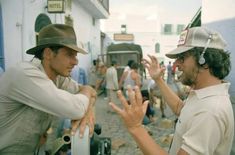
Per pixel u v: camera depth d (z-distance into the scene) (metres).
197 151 1.52
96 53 17.66
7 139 1.84
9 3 5.70
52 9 7.07
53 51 1.85
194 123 1.59
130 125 1.54
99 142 2.02
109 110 10.07
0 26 5.50
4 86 1.77
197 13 8.29
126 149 6.10
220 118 1.53
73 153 1.70
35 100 1.73
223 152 1.66
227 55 1.74
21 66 1.76
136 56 14.98
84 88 2.17
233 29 5.21
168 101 2.52
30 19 6.43
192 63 1.74
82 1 12.04
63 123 2.13
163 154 1.49
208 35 1.72
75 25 11.66
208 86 1.71
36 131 1.87
